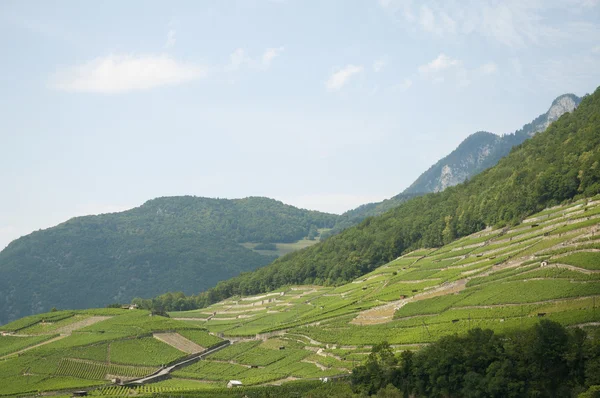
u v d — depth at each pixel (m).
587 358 160.75
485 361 176.38
